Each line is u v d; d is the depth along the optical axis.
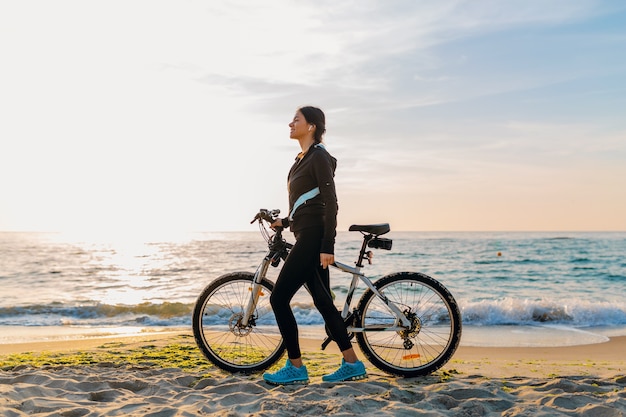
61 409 2.92
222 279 3.94
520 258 30.70
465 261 29.36
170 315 10.88
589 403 2.93
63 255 35.38
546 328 9.27
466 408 2.84
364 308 3.66
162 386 3.51
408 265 27.53
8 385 3.38
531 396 3.11
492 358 6.00
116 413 2.88
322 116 3.59
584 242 42.38
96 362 4.50
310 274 3.53
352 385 3.34
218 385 3.49
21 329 9.24
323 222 3.47
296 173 3.53
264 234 3.91
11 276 22.09
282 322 3.54
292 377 3.54
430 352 4.39
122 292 17.16
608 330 8.95
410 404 2.99
